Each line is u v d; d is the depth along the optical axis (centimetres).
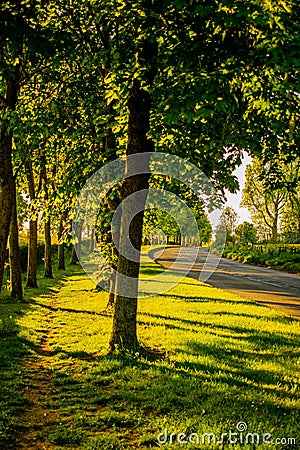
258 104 652
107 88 834
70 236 1328
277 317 1324
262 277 2883
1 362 788
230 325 1170
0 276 762
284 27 522
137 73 706
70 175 1124
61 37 469
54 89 1145
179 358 808
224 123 774
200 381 677
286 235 5456
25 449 473
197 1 518
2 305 1438
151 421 534
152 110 885
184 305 1558
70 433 506
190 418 542
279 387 665
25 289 1922
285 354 868
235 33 579
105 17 848
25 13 457
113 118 1011
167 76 737
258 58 564
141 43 718
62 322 1221
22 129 825
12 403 595
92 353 862
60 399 617
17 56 669
